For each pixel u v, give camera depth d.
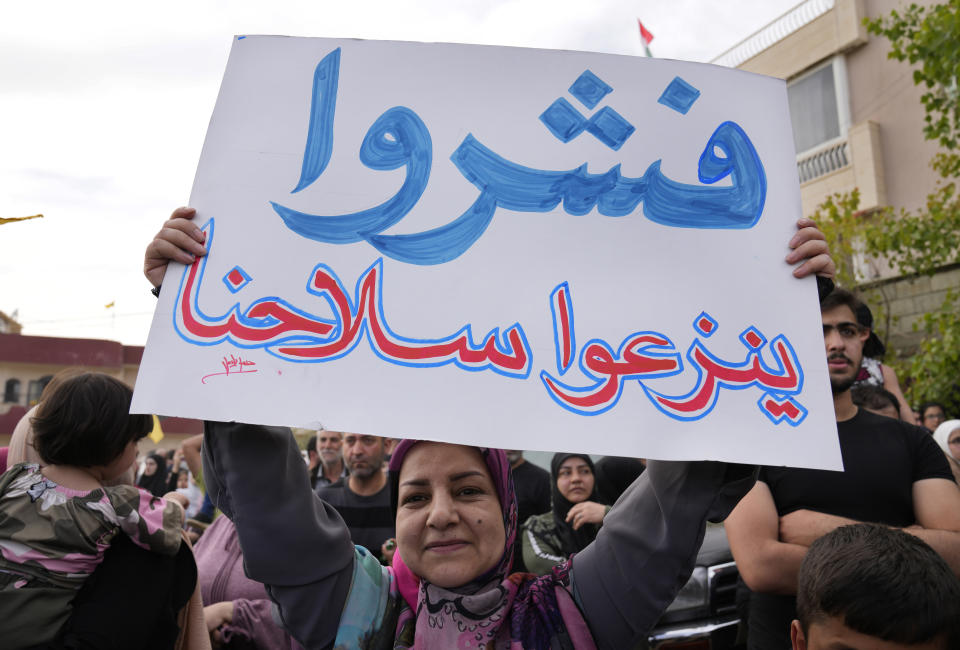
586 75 1.84
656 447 1.52
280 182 1.71
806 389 1.62
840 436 2.39
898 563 1.51
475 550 1.49
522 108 1.81
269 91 1.79
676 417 1.56
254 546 1.49
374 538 3.19
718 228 1.74
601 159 1.78
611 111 1.82
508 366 1.58
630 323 1.63
